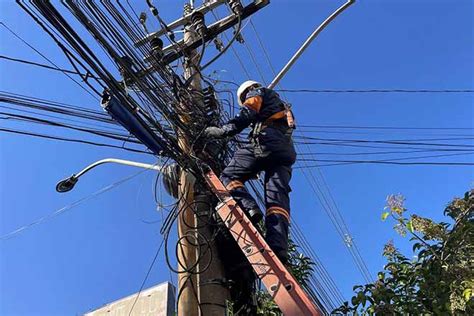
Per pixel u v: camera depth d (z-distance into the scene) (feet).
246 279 15.64
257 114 15.56
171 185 17.33
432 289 17.43
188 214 15.76
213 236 14.90
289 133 15.84
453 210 18.48
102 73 12.60
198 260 14.44
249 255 13.30
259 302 18.66
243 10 22.30
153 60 16.22
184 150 15.81
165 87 16.51
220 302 14.46
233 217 14.26
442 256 17.79
